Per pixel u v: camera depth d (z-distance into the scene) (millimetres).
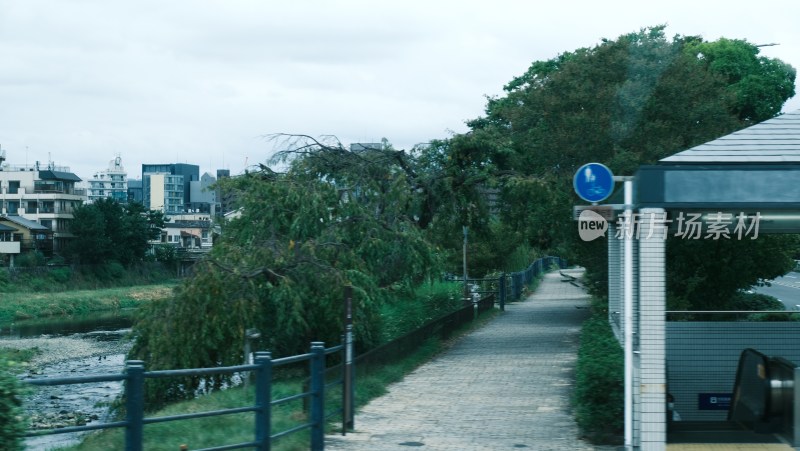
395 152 22781
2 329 55062
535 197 21609
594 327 15086
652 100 20422
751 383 11258
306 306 16453
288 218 18391
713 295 18891
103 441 10008
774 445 9609
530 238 25781
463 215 23938
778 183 8641
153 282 88938
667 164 9250
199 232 131875
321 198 18359
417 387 15633
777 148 9492
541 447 10414
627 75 20812
